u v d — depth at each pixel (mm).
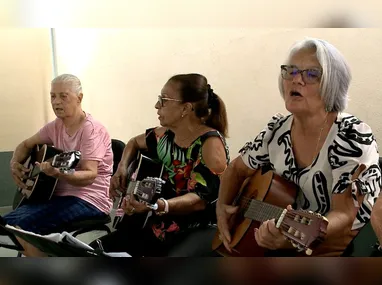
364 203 1100
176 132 1541
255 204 1285
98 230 1908
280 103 1923
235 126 2061
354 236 1102
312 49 1136
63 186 1896
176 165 1529
